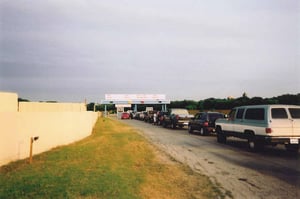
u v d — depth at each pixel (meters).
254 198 6.34
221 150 13.58
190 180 7.87
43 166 9.20
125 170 8.78
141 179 7.78
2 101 11.05
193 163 10.27
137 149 13.52
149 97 57.59
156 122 36.19
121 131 24.11
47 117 12.82
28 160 10.29
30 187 6.79
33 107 15.01
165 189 7.03
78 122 17.34
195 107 77.69
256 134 12.86
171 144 15.88
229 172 8.82
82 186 6.88
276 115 12.22
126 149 13.28
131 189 6.80
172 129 28.00
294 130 12.14
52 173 8.18
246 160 10.87
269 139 12.05
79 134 17.53
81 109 20.45
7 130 9.68
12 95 11.58
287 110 12.29
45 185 6.97
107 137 18.66
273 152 12.95
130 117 61.78
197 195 6.59
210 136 20.72
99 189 6.66
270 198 6.34
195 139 18.58
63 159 10.47
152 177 8.14
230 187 7.18
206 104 73.62
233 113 15.30
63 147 13.72
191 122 23.38
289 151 13.05
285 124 12.10
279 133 12.05
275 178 8.05
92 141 16.36
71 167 9.02
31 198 6.11
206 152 12.93
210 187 7.20
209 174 8.56
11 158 9.91
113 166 9.30
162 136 20.53
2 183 7.14
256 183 7.53
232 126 15.12
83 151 12.33
